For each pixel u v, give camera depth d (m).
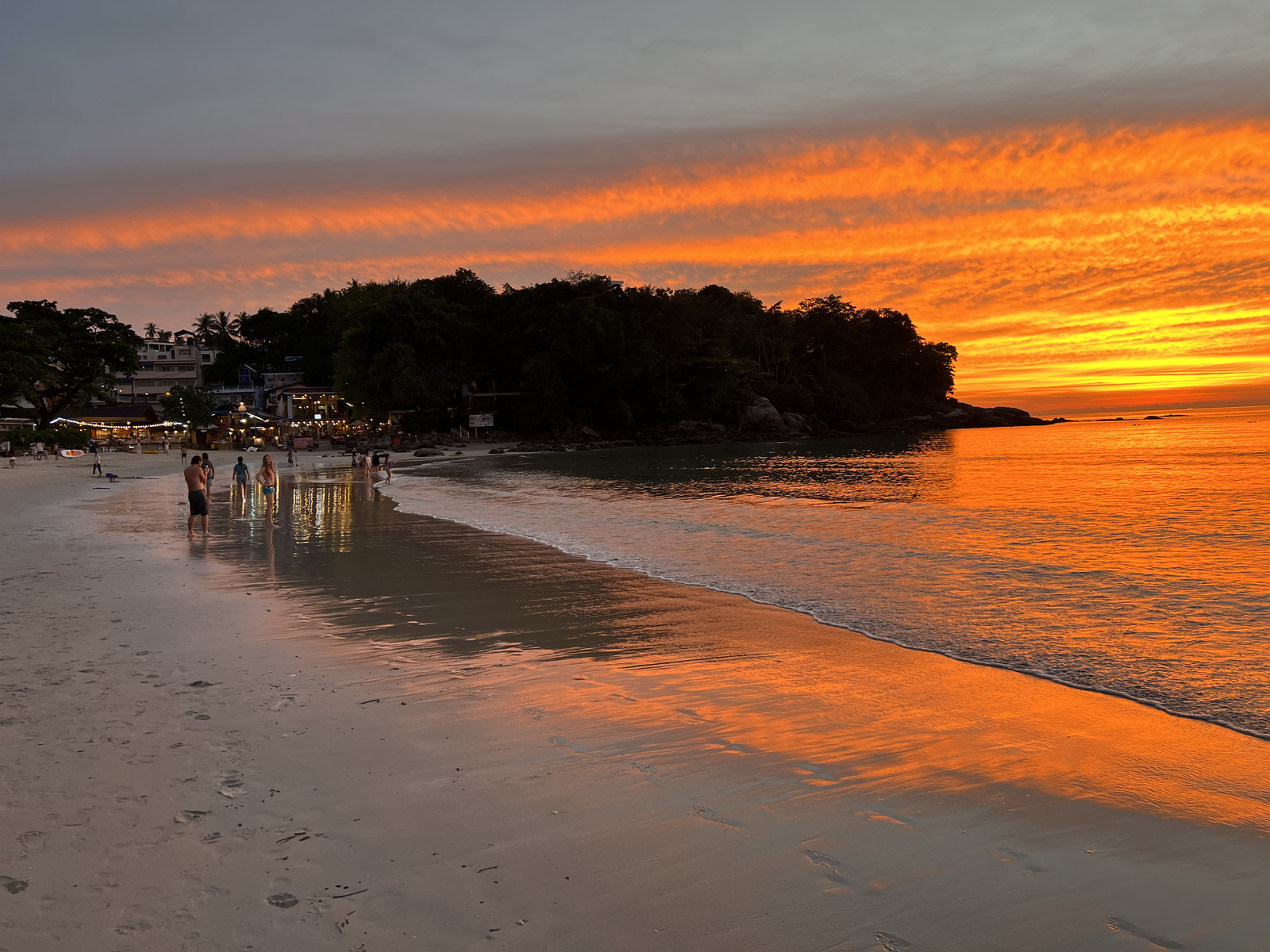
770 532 18.83
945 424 134.62
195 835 4.20
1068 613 10.04
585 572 13.62
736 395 105.56
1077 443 77.75
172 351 140.50
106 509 25.59
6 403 73.56
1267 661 7.81
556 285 97.62
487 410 100.25
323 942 3.29
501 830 4.34
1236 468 42.06
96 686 6.91
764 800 4.75
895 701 6.73
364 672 7.60
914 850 4.16
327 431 98.50
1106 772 5.20
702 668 7.79
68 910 3.48
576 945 3.30
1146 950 3.33
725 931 3.41
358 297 105.19
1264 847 4.19
